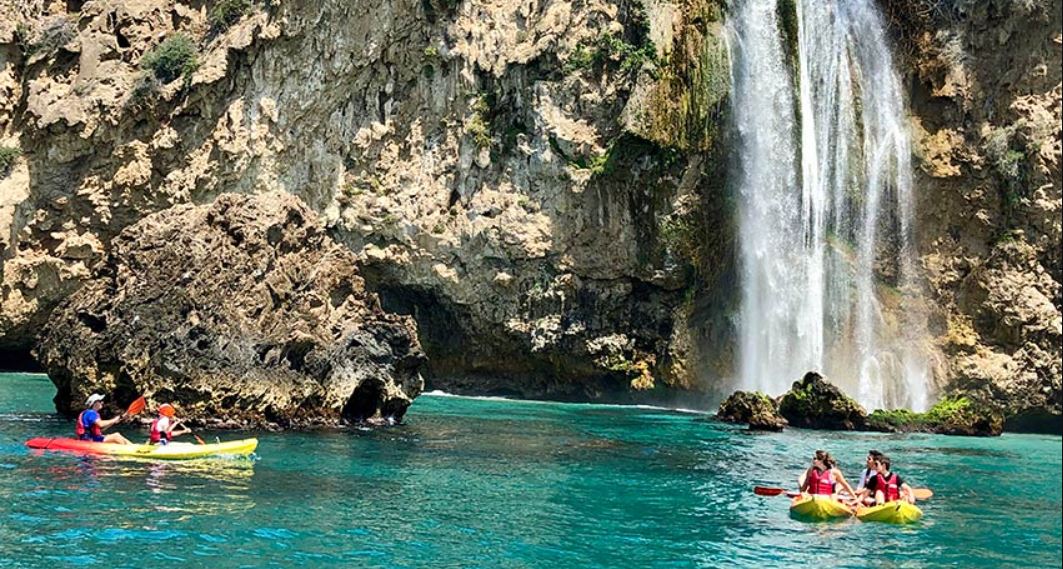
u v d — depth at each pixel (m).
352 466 19.64
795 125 41.19
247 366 24.02
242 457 20.00
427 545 13.88
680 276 39.81
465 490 17.84
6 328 39.66
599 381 40.97
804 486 17.92
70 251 40.12
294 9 40.84
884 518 16.81
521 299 40.56
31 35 41.09
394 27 41.44
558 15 40.56
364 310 27.28
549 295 40.16
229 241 25.55
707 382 40.19
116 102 40.22
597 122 39.72
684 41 39.22
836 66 42.66
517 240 39.81
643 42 38.84
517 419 30.81
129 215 40.62
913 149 42.34
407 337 27.64
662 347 40.38
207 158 40.56
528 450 23.22
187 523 14.26
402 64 41.72
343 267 27.31
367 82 41.81
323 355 25.36
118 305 24.17
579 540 14.62
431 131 41.62
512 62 40.56
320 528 14.43
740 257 40.53
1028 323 40.75
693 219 39.50
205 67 40.38
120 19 42.03
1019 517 17.42
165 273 24.45
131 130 40.50
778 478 20.44
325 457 20.50
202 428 23.22
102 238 40.69
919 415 32.62
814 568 13.60
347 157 41.59
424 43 41.66
